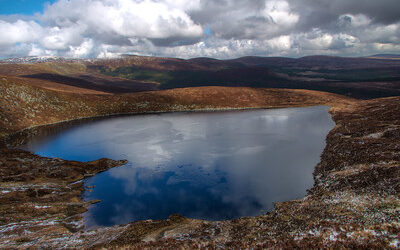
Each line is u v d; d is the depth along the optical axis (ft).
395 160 114.83
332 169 133.39
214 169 157.89
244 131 262.26
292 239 55.62
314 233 58.34
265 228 78.59
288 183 130.41
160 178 149.38
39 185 136.87
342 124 247.70
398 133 162.40
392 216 63.36
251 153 185.68
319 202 93.50
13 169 156.35
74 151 212.64
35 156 190.19
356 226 56.80
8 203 112.57
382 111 274.36
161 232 86.38
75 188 140.36
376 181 96.48
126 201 122.93
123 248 63.46
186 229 87.20
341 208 79.87
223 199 118.73
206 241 70.85
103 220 105.81
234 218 101.35
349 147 156.04
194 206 114.11
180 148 208.13
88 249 69.62
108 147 221.25
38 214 106.83
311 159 164.86
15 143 241.14
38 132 291.38
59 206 115.85
